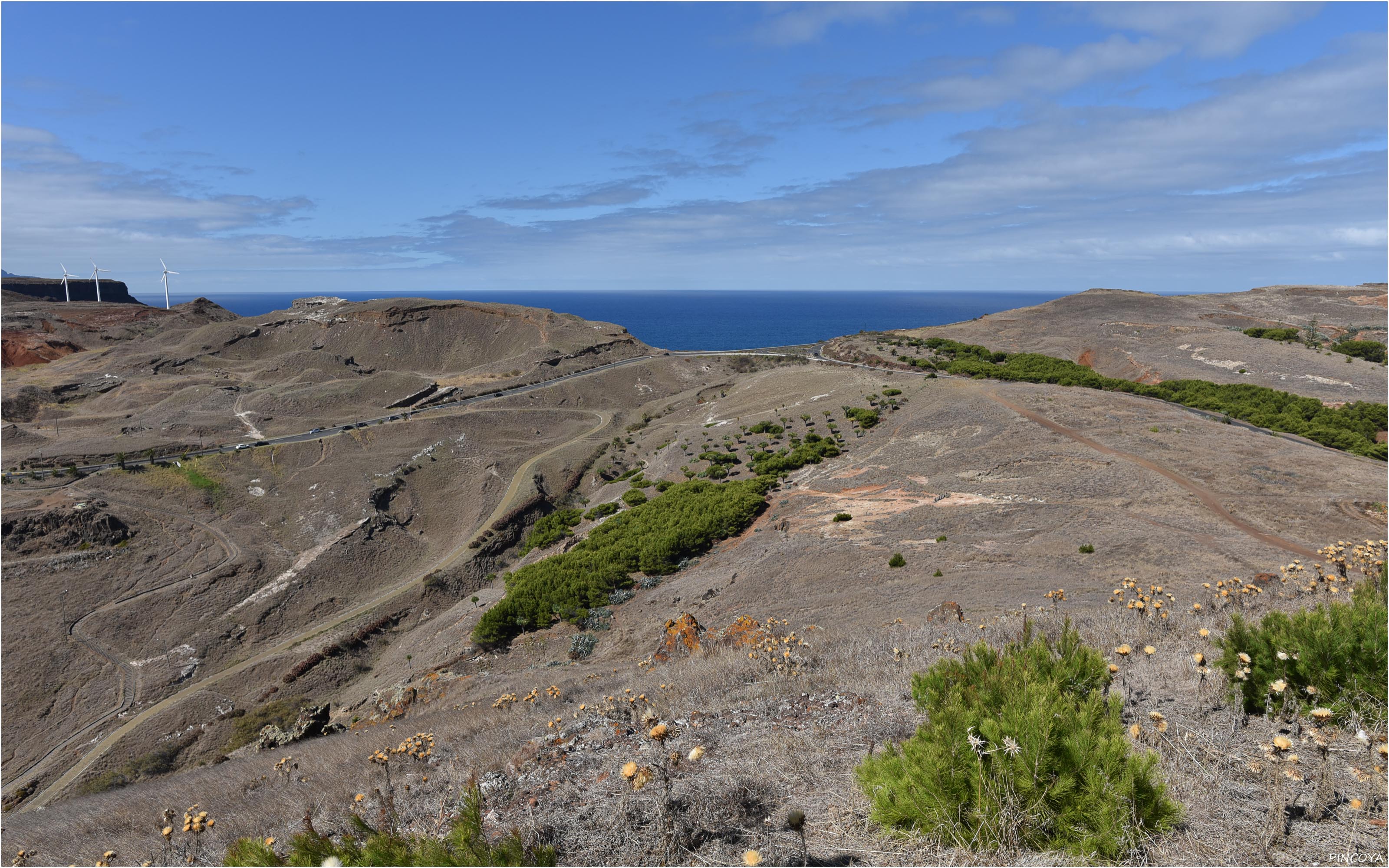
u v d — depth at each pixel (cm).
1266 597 1051
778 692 922
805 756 566
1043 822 379
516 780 706
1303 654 523
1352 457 4441
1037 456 4475
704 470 6575
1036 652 546
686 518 4456
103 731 4644
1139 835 364
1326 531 3067
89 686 5050
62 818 1401
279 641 5894
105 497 7331
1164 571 2458
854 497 4384
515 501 8156
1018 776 387
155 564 6531
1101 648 847
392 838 422
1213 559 2573
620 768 652
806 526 3931
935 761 398
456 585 6738
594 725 935
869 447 5778
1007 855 368
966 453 4850
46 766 4281
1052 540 3020
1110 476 3900
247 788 1296
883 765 432
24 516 6469
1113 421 5381
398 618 6156
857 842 405
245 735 4388
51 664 5169
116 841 1071
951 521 3528
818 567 3175
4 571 5953
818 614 2452
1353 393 7550
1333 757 451
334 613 6325
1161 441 4756
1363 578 955
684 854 416
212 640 5734
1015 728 400
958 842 377
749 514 4444
